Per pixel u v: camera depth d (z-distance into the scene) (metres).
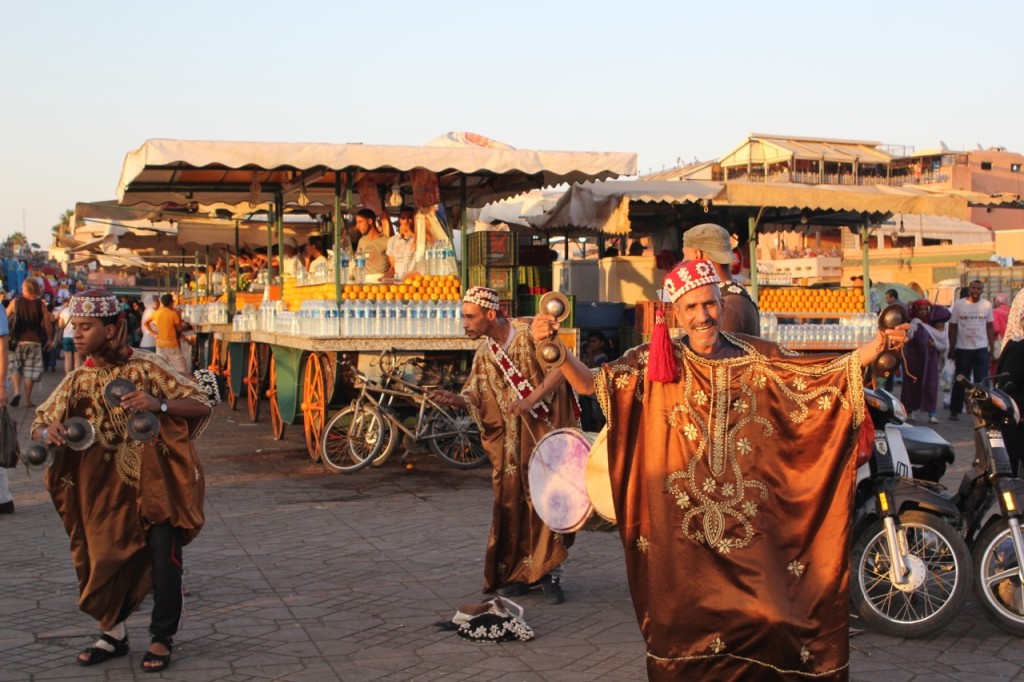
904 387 14.05
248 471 10.47
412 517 8.20
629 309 12.81
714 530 3.78
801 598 3.72
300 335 10.66
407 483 9.75
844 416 3.74
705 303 3.83
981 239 43.94
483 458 10.65
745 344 3.90
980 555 5.41
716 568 3.78
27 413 15.55
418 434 10.33
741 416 3.81
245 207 17.06
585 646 5.16
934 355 13.95
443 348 10.17
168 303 16.27
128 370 4.80
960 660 5.04
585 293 14.90
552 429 5.71
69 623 5.49
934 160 53.53
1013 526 5.32
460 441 10.49
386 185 12.69
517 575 5.79
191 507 4.83
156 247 22.72
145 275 37.06
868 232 12.77
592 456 4.68
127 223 20.38
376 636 5.31
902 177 53.88
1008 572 5.36
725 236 5.41
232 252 21.42
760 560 3.73
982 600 5.40
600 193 12.20
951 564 5.42
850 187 12.84
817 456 3.77
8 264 27.34
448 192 13.30
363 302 10.01
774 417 3.80
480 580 6.36
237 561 6.81
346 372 10.30
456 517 8.20
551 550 5.71
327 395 10.56
